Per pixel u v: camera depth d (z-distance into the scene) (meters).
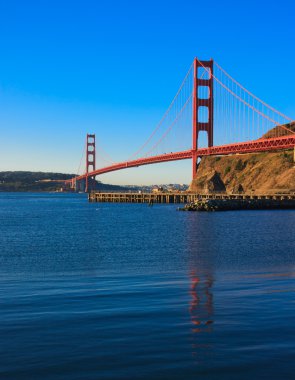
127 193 149.12
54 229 55.19
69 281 20.17
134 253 32.09
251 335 10.74
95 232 50.41
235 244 36.56
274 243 36.78
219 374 8.62
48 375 8.67
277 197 104.81
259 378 8.41
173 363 9.14
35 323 12.04
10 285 19.08
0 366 9.08
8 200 199.62
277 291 16.28
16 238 44.50
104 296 15.83
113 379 8.49
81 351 9.85
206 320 12.17
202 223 60.62
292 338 10.47
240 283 18.41
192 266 25.03
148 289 17.20
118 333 11.10
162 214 83.19
